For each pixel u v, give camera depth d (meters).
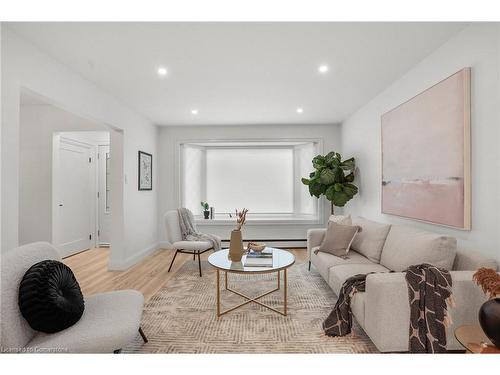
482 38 1.86
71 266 3.98
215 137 5.11
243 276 3.46
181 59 2.50
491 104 1.80
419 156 2.52
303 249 5.03
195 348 1.92
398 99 2.97
